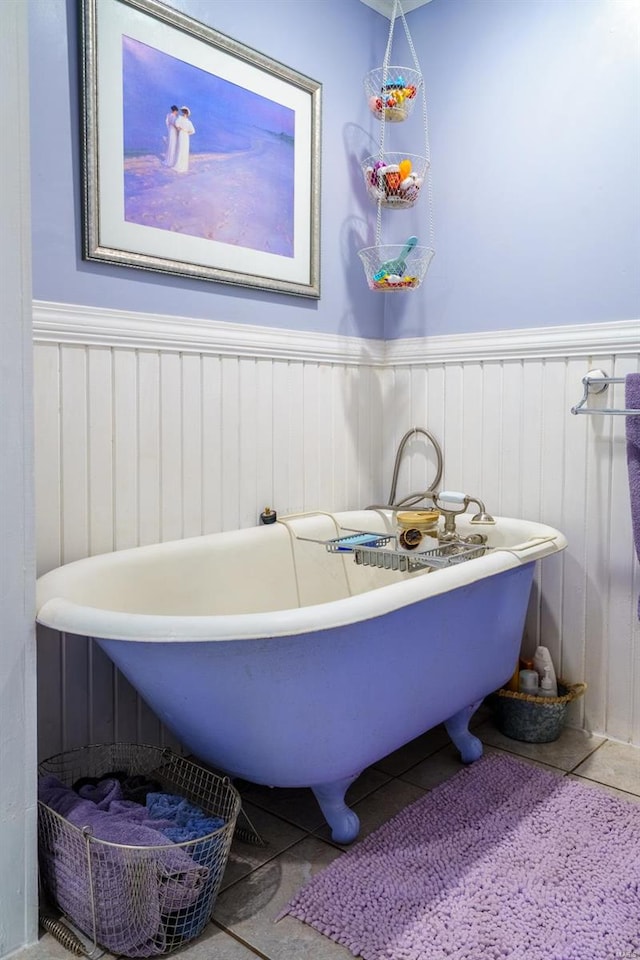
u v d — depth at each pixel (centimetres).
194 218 187
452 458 236
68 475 163
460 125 229
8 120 114
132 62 171
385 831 154
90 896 119
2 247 115
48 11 154
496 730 212
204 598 181
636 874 140
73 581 143
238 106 196
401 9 242
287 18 211
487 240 224
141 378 177
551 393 211
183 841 125
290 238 215
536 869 141
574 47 202
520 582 185
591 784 178
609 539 202
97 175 164
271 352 210
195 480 191
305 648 128
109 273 170
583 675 209
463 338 230
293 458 220
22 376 118
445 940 121
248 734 133
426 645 154
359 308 244
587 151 201
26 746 121
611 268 198
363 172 240
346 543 201
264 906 132
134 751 167
